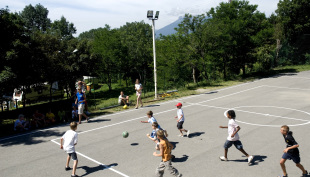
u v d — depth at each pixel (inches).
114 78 1402.6
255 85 925.8
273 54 1486.2
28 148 399.9
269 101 654.5
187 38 1003.3
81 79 1078.4
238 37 1079.0
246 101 669.3
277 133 409.4
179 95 804.6
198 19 1005.8
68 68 924.6
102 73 1290.6
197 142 385.1
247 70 1427.2
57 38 979.3
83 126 510.6
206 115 547.2
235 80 1085.8
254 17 1144.8
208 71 1298.0
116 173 298.0
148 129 466.9
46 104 819.4
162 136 264.2
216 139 394.0
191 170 295.0
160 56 991.0
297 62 1519.4
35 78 684.1
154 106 668.7
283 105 604.1
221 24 1056.8
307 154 325.4
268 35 1125.7
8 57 557.9
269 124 460.4
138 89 653.9
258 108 585.6
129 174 293.9
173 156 323.3
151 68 1432.1
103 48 1223.5
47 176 299.7
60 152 376.2
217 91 848.3
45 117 555.5
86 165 324.8
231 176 277.0
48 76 767.7
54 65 814.5
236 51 1115.3
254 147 355.6
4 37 580.1
